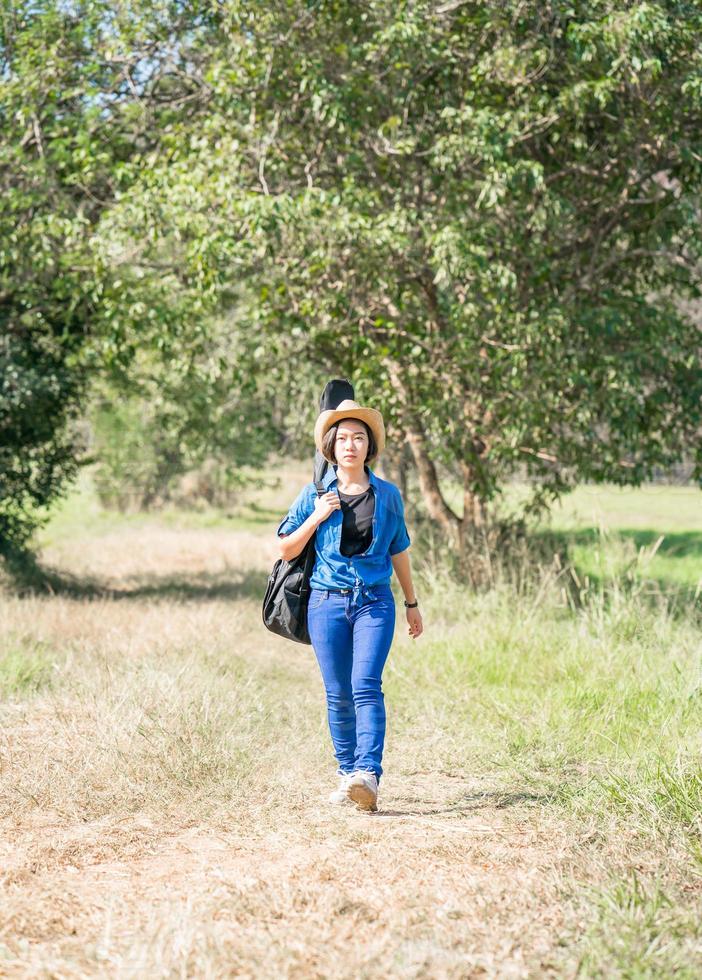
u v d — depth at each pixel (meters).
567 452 12.75
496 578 12.49
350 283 12.25
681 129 11.76
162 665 8.48
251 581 17.36
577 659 8.27
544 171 12.52
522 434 11.68
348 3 11.66
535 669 8.33
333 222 11.13
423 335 12.58
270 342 14.38
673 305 12.73
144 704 6.79
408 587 5.48
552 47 11.17
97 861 4.43
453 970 3.27
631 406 11.70
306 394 17.36
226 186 11.52
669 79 11.12
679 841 4.50
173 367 14.46
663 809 4.83
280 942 3.44
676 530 23.77
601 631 8.97
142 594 15.94
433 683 8.21
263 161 11.57
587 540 14.77
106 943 3.43
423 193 12.66
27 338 15.98
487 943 3.46
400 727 7.13
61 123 13.26
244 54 11.48
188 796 5.35
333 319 12.76
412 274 12.56
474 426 12.61
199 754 5.90
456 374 12.24
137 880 4.18
